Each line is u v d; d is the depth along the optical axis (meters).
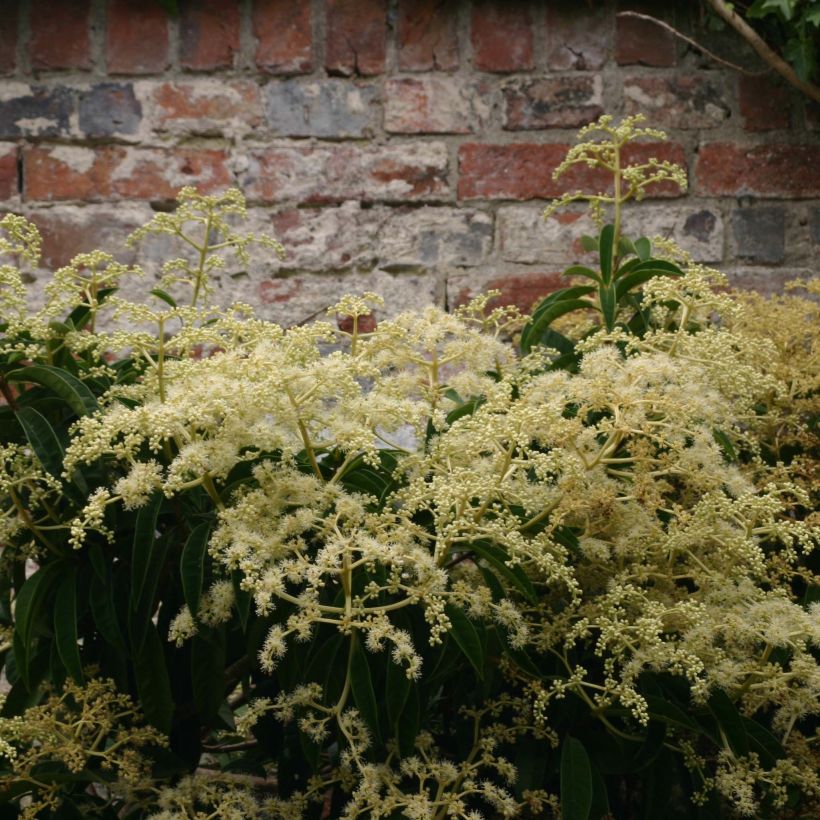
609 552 1.09
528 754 1.09
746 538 1.01
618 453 1.15
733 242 1.94
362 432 0.97
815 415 1.36
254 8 1.96
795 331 1.38
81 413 1.02
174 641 1.14
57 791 1.06
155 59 1.95
